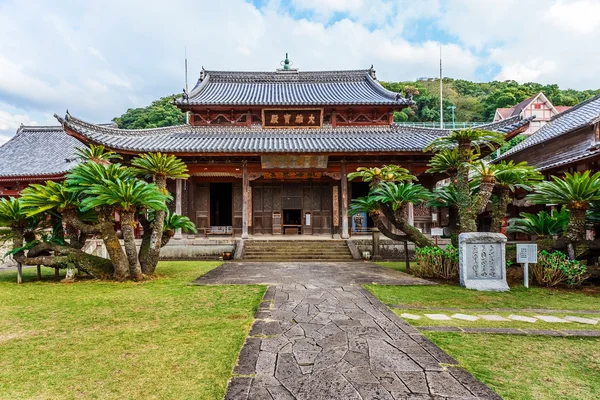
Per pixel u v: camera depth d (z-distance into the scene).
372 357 4.27
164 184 10.38
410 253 16.66
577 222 9.28
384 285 8.88
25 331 5.31
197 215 22.02
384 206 11.80
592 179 8.63
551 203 9.64
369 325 5.54
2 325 5.62
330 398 3.30
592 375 3.86
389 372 3.87
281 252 16.62
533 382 3.67
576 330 5.38
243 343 4.73
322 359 4.20
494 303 7.20
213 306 6.75
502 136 9.56
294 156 18.84
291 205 22.44
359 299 7.32
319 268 12.46
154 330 5.30
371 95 23.80
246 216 18.36
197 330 5.28
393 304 7.03
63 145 25.02
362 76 27.44
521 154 21.38
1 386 3.56
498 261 8.84
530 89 63.88
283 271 11.65
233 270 11.97
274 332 5.18
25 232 10.27
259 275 10.73
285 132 21.28
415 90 66.19
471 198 10.37
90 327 5.47
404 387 3.53
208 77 26.34
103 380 3.68
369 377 3.74
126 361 4.15
